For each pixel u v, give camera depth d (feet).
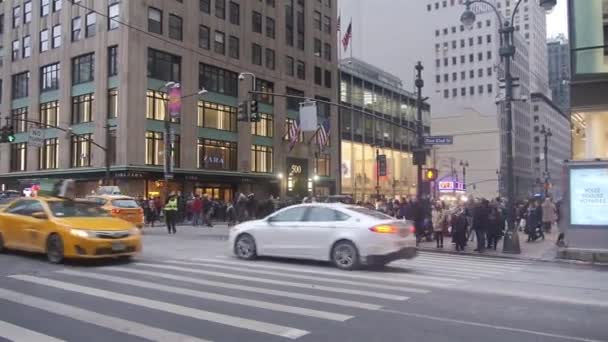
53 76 147.43
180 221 108.37
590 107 61.05
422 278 36.04
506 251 58.08
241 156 157.99
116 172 125.49
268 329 21.18
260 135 166.71
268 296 27.84
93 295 27.53
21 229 41.09
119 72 129.18
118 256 39.58
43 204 40.63
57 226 38.11
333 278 34.60
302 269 38.58
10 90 159.22
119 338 19.76
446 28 426.10
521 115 410.11
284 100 175.42
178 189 139.44
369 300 27.37
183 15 142.31
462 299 28.37
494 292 31.14
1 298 26.55
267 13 171.73
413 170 259.19
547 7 57.06
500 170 325.62
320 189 187.83
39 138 113.09
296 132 160.15
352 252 38.60
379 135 229.66
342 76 207.51
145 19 132.36
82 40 138.72
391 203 86.74
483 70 408.05
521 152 407.03
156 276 33.88
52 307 24.68
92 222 38.91
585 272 43.55
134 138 127.75
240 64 160.04
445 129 376.07
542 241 74.02
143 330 20.86
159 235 71.10
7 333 20.27
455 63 421.59
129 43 127.95
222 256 45.65
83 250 36.99
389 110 240.73
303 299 27.20
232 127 157.69
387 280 34.50
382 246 38.01
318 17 195.21
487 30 408.87
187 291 28.89
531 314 25.00
